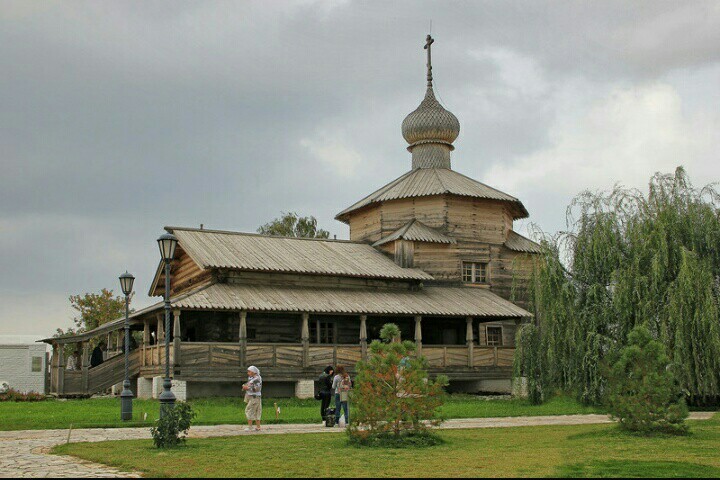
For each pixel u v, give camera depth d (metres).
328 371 21.73
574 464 12.20
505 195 40.09
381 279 35.72
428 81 44.28
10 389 31.78
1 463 12.62
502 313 34.25
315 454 13.66
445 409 26.02
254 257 32.97
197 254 31.67
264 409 26.19
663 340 24.61
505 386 34.31
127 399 21.48
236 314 32.41
